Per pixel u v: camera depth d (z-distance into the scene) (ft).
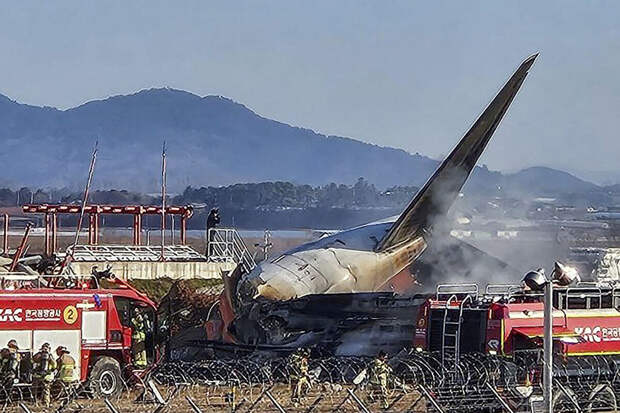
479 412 293.23
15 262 406.21
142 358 339.16
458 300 334.65
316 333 393.50
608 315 314.55
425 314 329.31
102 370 330.54
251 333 403.54
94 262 535.19
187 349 408.26
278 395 327.26
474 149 453.58
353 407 307.78
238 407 298.15
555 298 318.65
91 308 330.34
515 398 287.28
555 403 291.38
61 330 325.62
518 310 311.27
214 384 333.83
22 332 321.11
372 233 461.37
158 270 540.93
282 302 402.31
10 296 320.70
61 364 321.93
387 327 389.19
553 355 305.73
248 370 345.31
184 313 464.24
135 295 341.00
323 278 425.28
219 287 506.48
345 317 397.60
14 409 301.43
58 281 340.39
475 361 304.50
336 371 355.15
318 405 310.65
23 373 315.99
